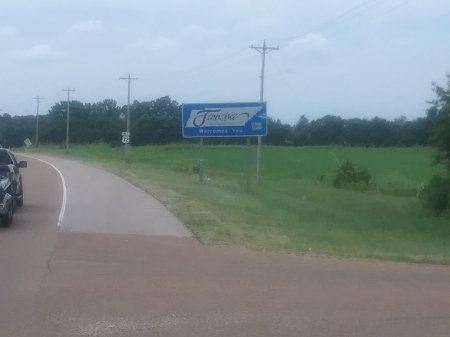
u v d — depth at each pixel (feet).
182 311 32.42
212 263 45.80
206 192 102.68
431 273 45.14
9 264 43.55
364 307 34.14
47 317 30.81
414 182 180.55
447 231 94.07
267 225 67.00
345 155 308.19
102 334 28.37
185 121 127.75
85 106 477.36
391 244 65.51
